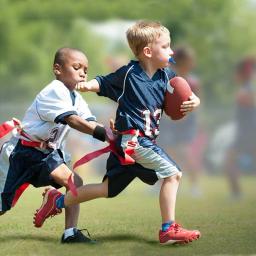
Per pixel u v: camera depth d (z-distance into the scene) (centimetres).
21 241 1535
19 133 1555
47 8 6575
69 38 6981
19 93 6506
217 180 4462
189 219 1920
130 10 6500
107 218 1919
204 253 1398
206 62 6100
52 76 6750
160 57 1536
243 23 6469
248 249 1439
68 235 1509
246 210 2216
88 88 1505
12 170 1556
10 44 6531
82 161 1478
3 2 6481
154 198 2802
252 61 4006
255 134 4166
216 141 4631
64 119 1495
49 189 1541
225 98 5825
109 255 1380
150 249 1443
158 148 1498
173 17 6338
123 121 1497
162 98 1538
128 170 1494
